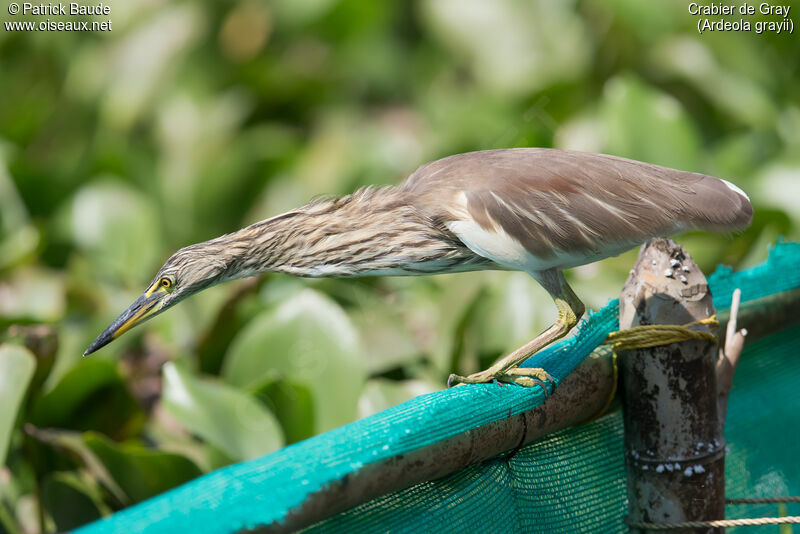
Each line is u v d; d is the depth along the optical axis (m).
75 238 10.12
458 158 5.88
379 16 13.85
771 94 12.08
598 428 5.07
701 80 11.80
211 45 14.06
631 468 4.76
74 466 7.07
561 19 12.74
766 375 5.90
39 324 7.97
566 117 11.70
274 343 7.30
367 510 3.88
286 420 6.84
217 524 3.21
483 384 4.45
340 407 7.04
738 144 10.43
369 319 8.44
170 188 12.44
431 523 4.07
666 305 4.55
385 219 5.88
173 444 7.77
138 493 6.53
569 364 4.66
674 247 4.66
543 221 5.27
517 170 5.48
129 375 8.14
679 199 5.20
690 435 4.60
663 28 12.01
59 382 6.84
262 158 11.79
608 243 5.21
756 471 5.70
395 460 3.76
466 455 4.08
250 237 6.40
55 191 11.23
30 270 10.23
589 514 4.89
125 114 13.48
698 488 4.62
